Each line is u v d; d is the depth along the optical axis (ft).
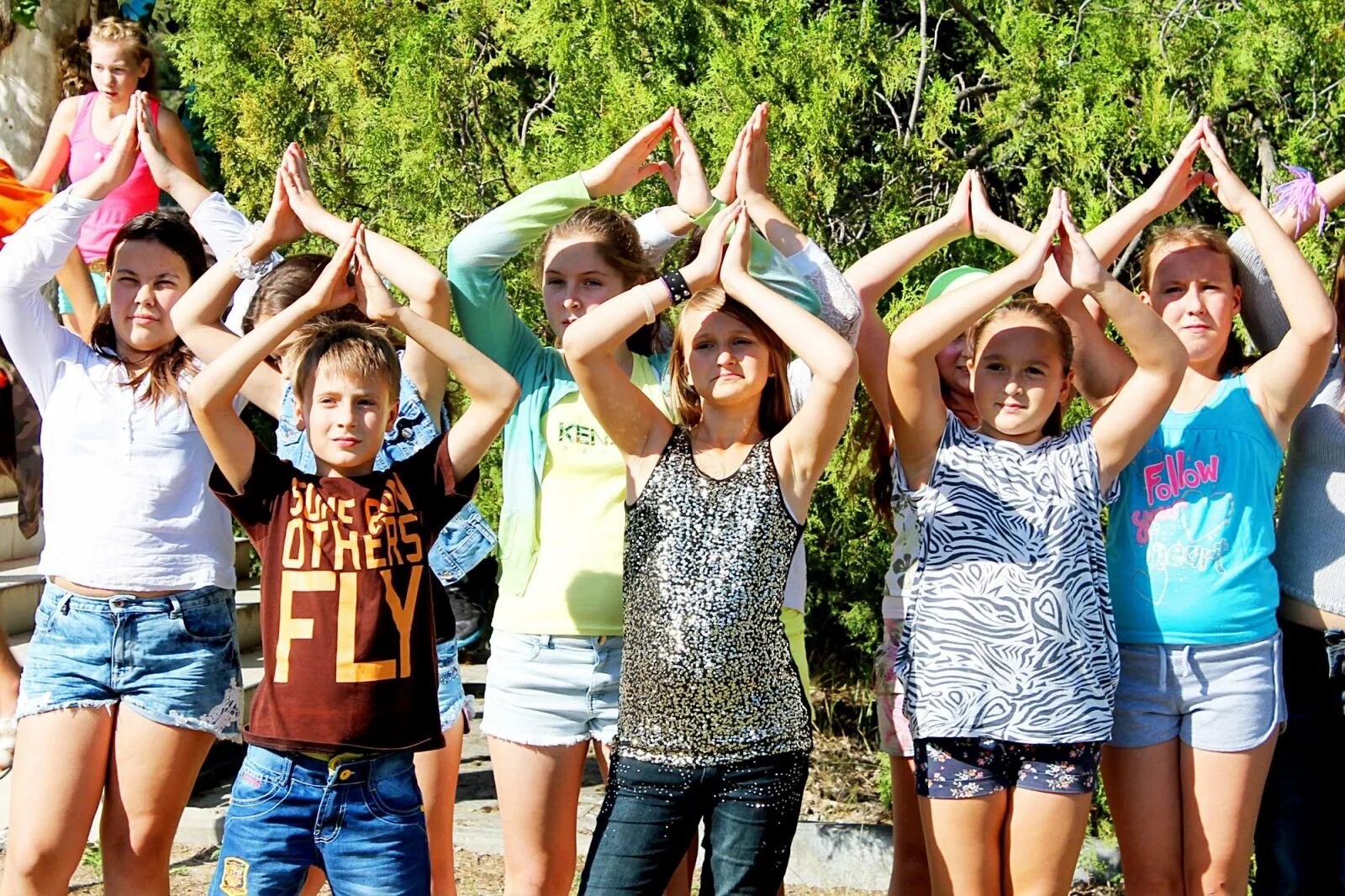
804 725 11.34
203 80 18.49
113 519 12.23
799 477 11.35
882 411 13.08
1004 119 15.71
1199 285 12.50
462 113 16.93
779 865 11.17
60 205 12.60
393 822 11.09
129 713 12.13
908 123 16.61
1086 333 12.90
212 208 13.01
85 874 16.87
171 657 12.26
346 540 11.02
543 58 17.42
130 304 12.37
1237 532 12.15
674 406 12.39
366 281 11.12
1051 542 11.53
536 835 12.14
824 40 15.14
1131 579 12.26
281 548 11.09
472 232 12.33
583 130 16.07
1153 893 12.28
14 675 17.98
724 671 11.02
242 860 10.93
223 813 18.40
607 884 11.05
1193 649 12.02
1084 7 16.62
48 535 12.50
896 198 15.75
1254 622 12.09
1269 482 12.37
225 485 11.20
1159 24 15.92
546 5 16.06
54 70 22.85
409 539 11.21
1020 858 11.46
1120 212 12.72
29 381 12.71
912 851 12.73
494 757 12.29
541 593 12.14
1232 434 12.27
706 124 15.23
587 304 12.44
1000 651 11.43
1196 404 12.53
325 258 12.71
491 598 23.90
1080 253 11.29
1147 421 11.66
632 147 12.55
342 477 11.24
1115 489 12.34
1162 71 15.56
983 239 16.08
